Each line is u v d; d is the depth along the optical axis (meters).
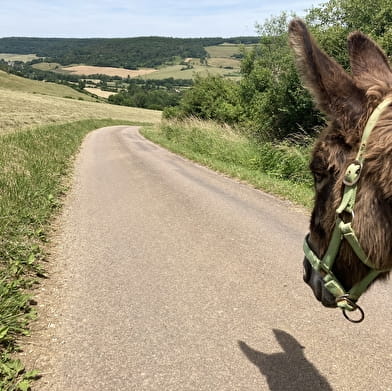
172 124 30.25
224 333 3.73
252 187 10.59
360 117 1.78
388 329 3.84
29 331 3.63
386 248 1.67
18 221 6.20
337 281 1.92
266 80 19.61
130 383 3.04
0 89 91.31
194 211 7.93
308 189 10.34
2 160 10.05
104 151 19.03
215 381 3.09
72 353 3.37
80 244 5.97
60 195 9.01
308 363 3.32
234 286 4.68
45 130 21.91
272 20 20.38
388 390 3.02
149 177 11.63
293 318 4.01
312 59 1.82
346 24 15.57
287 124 17.48
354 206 1.72
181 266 5.25
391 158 1.62
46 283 4.62
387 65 2.18
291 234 6.60
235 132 21.38
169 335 3.68
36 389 2.95
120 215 7.57
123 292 4.49
